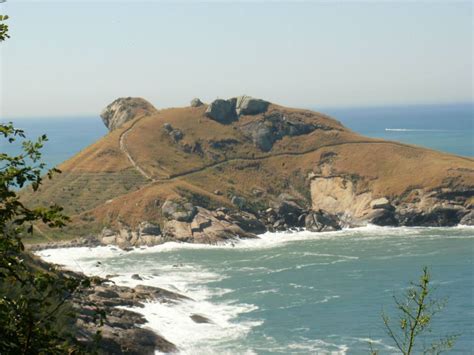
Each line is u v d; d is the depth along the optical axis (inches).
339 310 4525.1
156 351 3617.1
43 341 742.5
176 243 7588.6
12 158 790.5
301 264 6181.1
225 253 6948.8
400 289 5019.7
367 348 3730.3
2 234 776.9
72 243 7514.8
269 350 3752.5
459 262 5944.9
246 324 4266.7
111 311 3976.4
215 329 4148.6
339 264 6097.4
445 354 3587.6
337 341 3870.6
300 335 4013.3
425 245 6904.5
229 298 4968.0
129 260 6673.2
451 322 4121.6
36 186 792.3
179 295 4847.4
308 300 4832.7
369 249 6815.9
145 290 4756.4
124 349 3449.8
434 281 5246.1
